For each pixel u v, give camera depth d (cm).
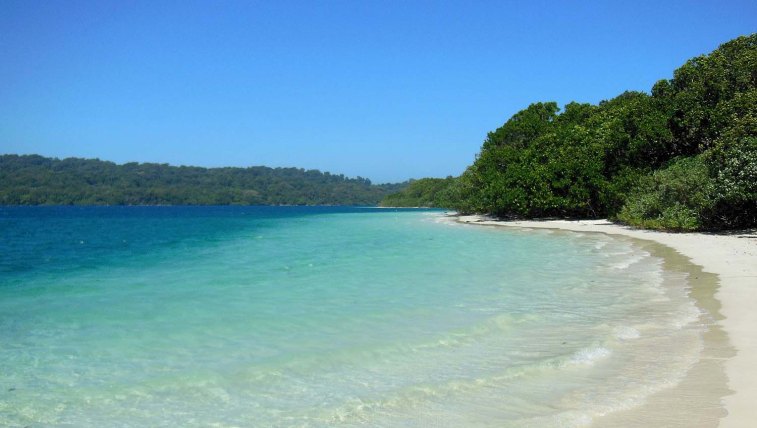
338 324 982
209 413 589
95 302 1216
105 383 686
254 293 1311
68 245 2991
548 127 5512
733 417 529
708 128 3369
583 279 1461
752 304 1055
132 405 614
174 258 2211
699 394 595
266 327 965
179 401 625
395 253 2253
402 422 555
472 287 1361
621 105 4703
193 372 725
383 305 1148
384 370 727
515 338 873
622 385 640
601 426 524
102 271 1803
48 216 8831
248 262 2011
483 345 838
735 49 3600
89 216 8919
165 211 13138
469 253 2212
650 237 2761
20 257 2322
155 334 923
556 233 3391
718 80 3378
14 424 565
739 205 2670
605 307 1095
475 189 6156
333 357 786
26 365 761
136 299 1248
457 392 639
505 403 599
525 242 2742
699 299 1131
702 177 2866
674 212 3050
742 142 2628
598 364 726
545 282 1423
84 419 577
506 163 5531
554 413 563
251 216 8831
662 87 3800
